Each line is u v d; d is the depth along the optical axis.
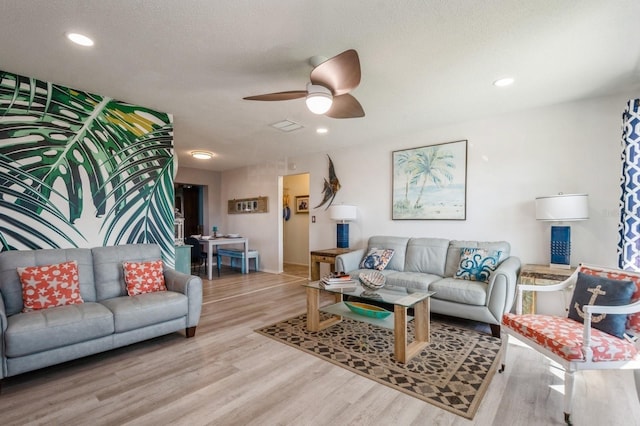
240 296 4.45
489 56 2.32
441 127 4.04
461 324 3.25
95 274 2.81
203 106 3.34
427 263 3.79
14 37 2.07
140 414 1.76
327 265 5.29
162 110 3.46
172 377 2.17
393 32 2.03
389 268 4.05
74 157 2.90
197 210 8.34
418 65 2.46
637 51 2.22
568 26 1.95
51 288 2.43
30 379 2.14
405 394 1.96
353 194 5.03
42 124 2.73
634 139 2.52
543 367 2.30
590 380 2.13
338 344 2.73
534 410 1.79
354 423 1.69
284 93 2.34
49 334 2.10
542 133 3.35
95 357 2.47
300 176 7.74
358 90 2.93
